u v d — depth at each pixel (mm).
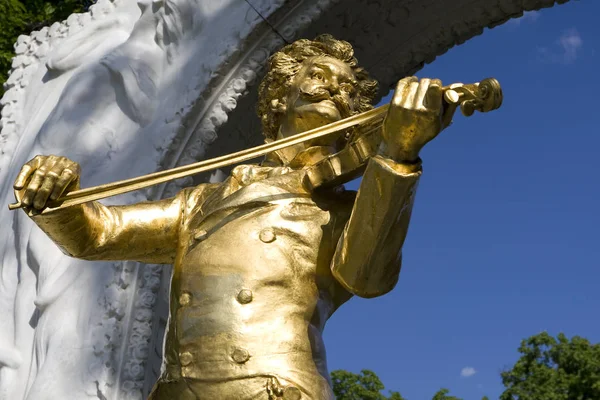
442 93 3598
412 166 3697
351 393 12352
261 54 6164
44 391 5672
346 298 4125
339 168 4105
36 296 6188
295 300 3924
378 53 6727
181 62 6410
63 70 7008
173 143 6129
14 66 7301
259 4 6188
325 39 4699
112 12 7109
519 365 13062
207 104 6164
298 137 4043
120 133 6414
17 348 6070
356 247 3840
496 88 3531
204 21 6438
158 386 3893
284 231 4035
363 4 6375
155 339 5801
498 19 6680
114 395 5625
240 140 6352
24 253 6391
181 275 4047
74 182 3939
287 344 3805
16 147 6898
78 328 5855
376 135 3998
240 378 3730
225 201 4152
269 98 4586
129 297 5836
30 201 3861
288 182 4188
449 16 6621
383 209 3732
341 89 4457
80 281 6020
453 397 11492
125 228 4270
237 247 3990
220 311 3855
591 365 12836
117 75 6551
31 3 9320
